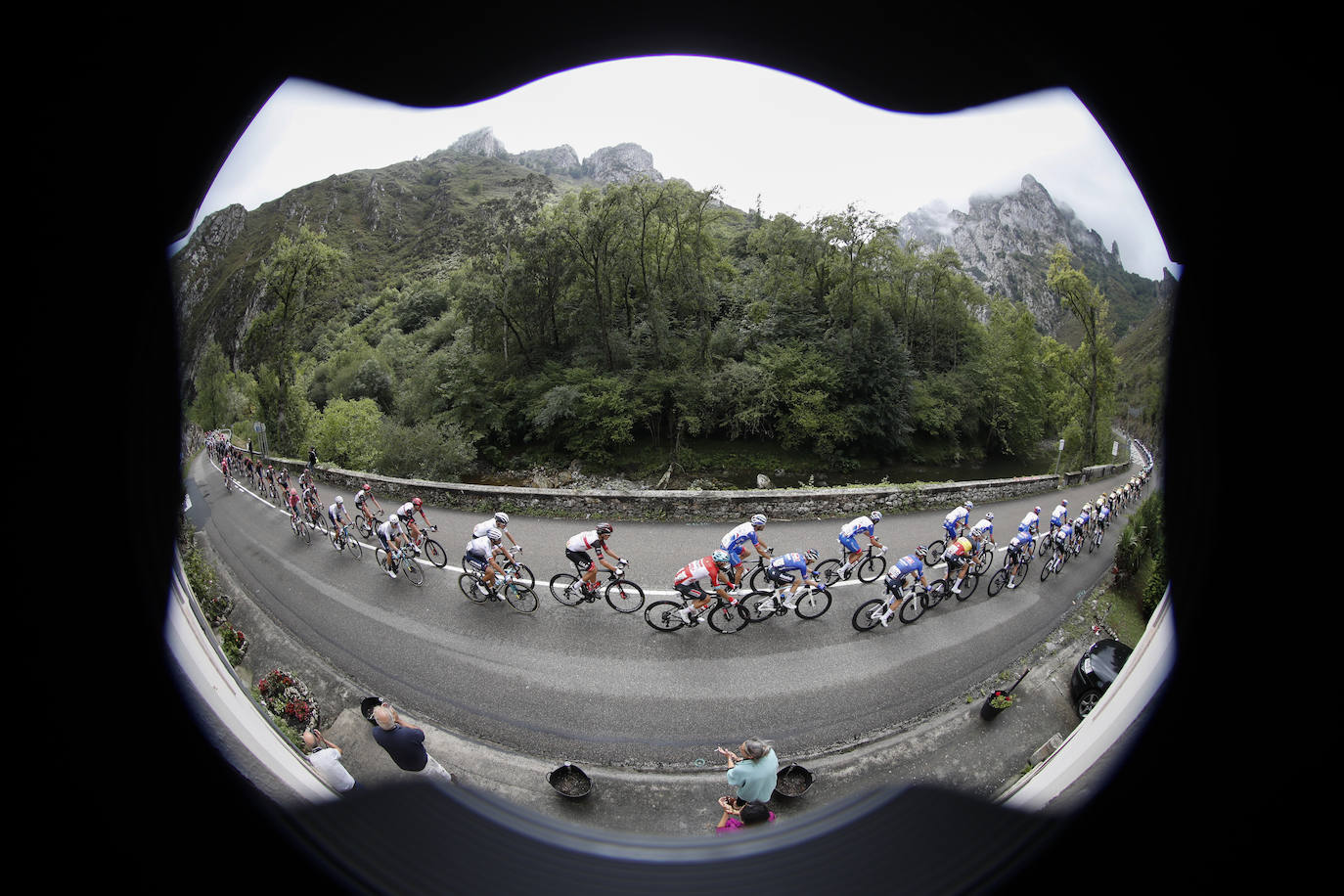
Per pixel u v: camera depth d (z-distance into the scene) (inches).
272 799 114.5
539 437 1288.1
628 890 126.1
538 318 1321.4
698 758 223.9
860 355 1305.4
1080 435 1250.6
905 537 478.6
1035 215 4606.3
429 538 408.5
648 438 1305.4
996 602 380.5
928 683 279.4
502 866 133.3
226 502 685.9
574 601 338.3
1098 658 259.9
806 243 1300.4
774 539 448.1
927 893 115.0
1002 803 125.8
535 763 218.5
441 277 2551.7
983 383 1509.6
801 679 274.8
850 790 205.3
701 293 1237.1
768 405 1210.6
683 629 313.0
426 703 256.7
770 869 132.6
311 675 279.7
